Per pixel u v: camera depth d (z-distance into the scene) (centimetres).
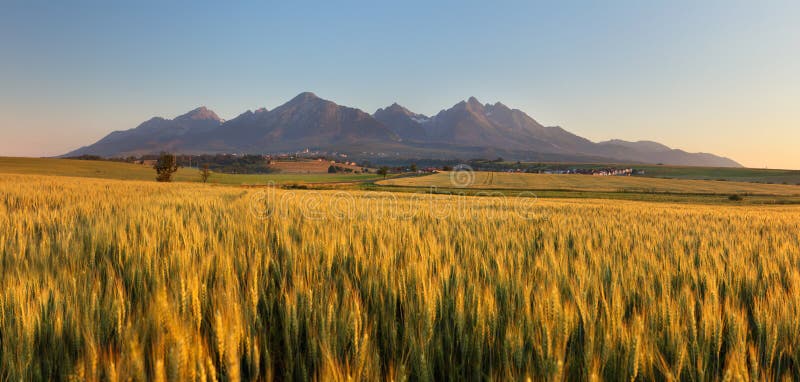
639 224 952
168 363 171
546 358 208
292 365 218
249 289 274
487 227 724
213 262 356
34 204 1063
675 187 9231
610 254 484
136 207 914
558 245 574
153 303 232
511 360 216
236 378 169
